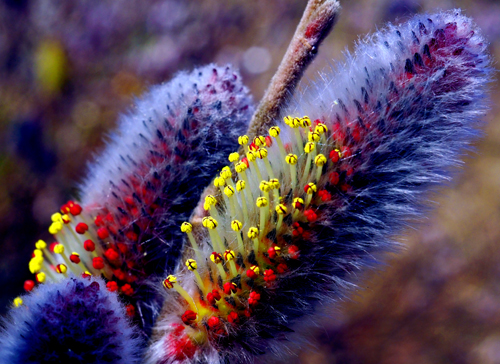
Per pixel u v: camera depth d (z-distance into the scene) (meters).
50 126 0.25
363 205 0.09
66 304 0.08
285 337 0.09
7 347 0.08
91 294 0.08
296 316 0.09
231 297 0.09
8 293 0.21
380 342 0.20
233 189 0.09
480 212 0.24
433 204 0.09
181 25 0.27
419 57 0.08
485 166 0.26
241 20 0.28
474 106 0.09
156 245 0.09
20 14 0.26
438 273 0.22
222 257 0.09
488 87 0.09
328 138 0.09
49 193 0.23
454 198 0.25
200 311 0.09
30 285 0.09
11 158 0.24
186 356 0.09
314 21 0.09
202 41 0.27
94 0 0.27
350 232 0.09
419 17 0.09
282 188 0.09
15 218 0.23
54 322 0.08
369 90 0.09
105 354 0.08
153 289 0.09
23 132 0.24
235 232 0.09
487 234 0.23
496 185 0.25
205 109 0.09
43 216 0.23
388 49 0.09
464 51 0.08
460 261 0.23
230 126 0.09
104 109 0.26
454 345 0.21
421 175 0.09
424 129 0.09
